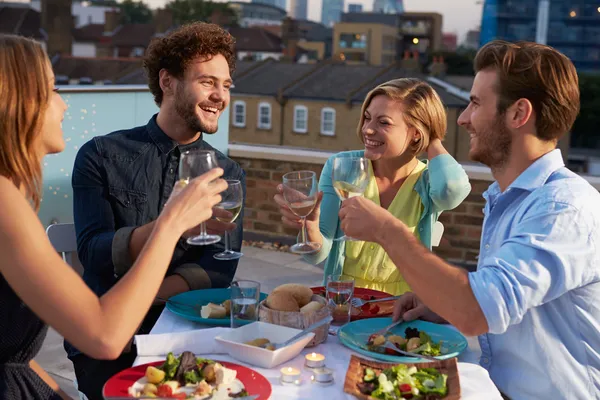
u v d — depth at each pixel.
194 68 1.92
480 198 4.71
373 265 2.11
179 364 1.29
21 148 1.24
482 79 1.50
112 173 1.94
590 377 1.44
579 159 46.59
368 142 2.09
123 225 1.96
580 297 1.42
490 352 1.58
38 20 60.44
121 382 1.27
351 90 42.31
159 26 71.00
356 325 1.61
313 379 1.35
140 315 1.21
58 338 3.34
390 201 2.18
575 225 1.37
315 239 1.81
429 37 81.19
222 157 2.08
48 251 1.18
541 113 1.46
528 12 24.95
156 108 4.78
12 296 1.29
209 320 1.62
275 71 45.25
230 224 1.64
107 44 69.25
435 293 1.35
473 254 4.77
